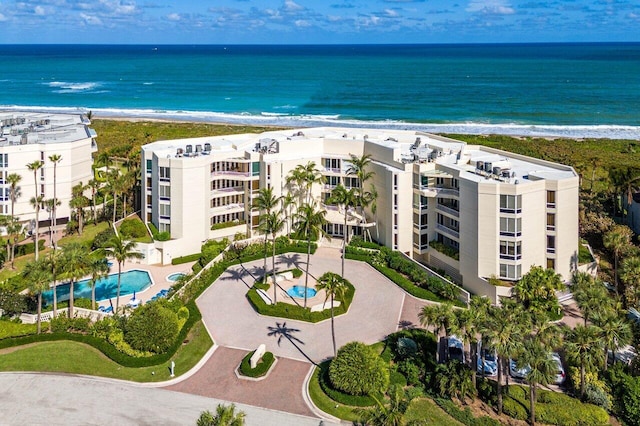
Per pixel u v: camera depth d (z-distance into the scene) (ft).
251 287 233.35
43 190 297.74
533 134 579.07
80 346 186.19
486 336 145.69
